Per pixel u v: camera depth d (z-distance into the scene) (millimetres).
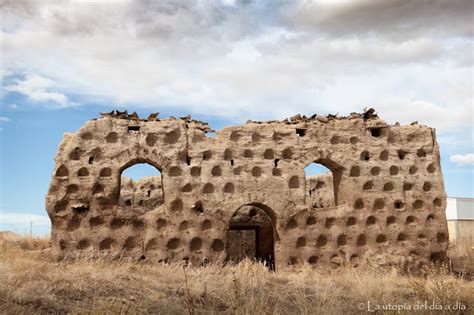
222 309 10688
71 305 9836
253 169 18578
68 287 10984
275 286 13812
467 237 36281
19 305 9375
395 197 19188
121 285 11953
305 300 10969
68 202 17250
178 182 17938
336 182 19609
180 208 17828
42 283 11023
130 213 17578
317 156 19016
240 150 18656
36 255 17000
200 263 17562
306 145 19062
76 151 17609
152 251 17406
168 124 18438
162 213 17656
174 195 17812
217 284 13125
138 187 24938
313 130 19250
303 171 18844
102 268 14438
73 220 17219
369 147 19500
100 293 10961
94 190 17438
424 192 19516
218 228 17891
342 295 12719
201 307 10641
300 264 18078
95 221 17328
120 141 17922
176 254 17516
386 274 17031
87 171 17531
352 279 15281
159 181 25078
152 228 17516
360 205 19016
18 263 13125
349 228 18734
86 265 14805
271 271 18094
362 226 18781
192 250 17656
